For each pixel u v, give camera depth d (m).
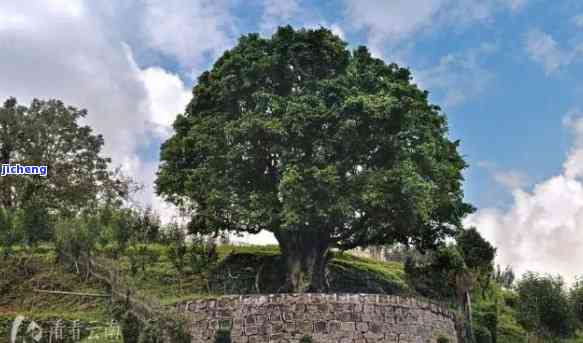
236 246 52.34
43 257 40.12
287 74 38.81
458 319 37.75
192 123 40.84
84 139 57.16
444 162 39.75
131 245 45.50
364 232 39.25
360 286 43.78
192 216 42.38
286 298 32.34
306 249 38.75
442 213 40.22
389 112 34.94
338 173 35.81
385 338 32.16
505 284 59.81
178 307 32.97
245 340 31.72
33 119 55.72
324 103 37.09
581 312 48.06
